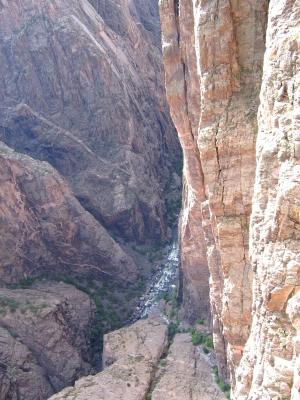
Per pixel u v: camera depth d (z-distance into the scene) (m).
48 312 38.62
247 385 18.94
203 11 20.84
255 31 20.53
